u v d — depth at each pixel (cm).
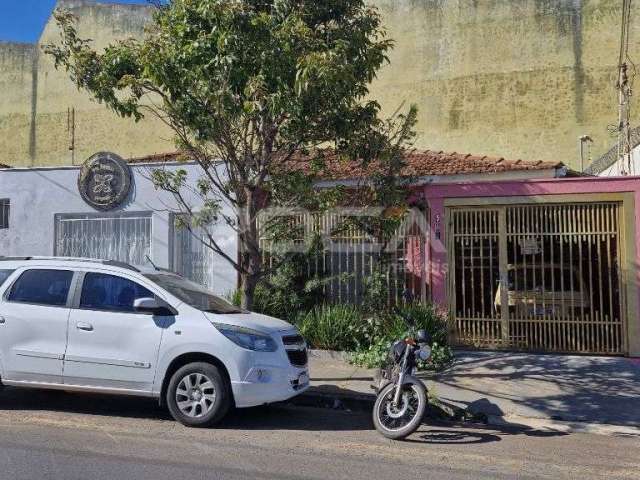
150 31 938
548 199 1080
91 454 596
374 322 1102
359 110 910
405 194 973
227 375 708
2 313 754
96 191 1350
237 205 905
